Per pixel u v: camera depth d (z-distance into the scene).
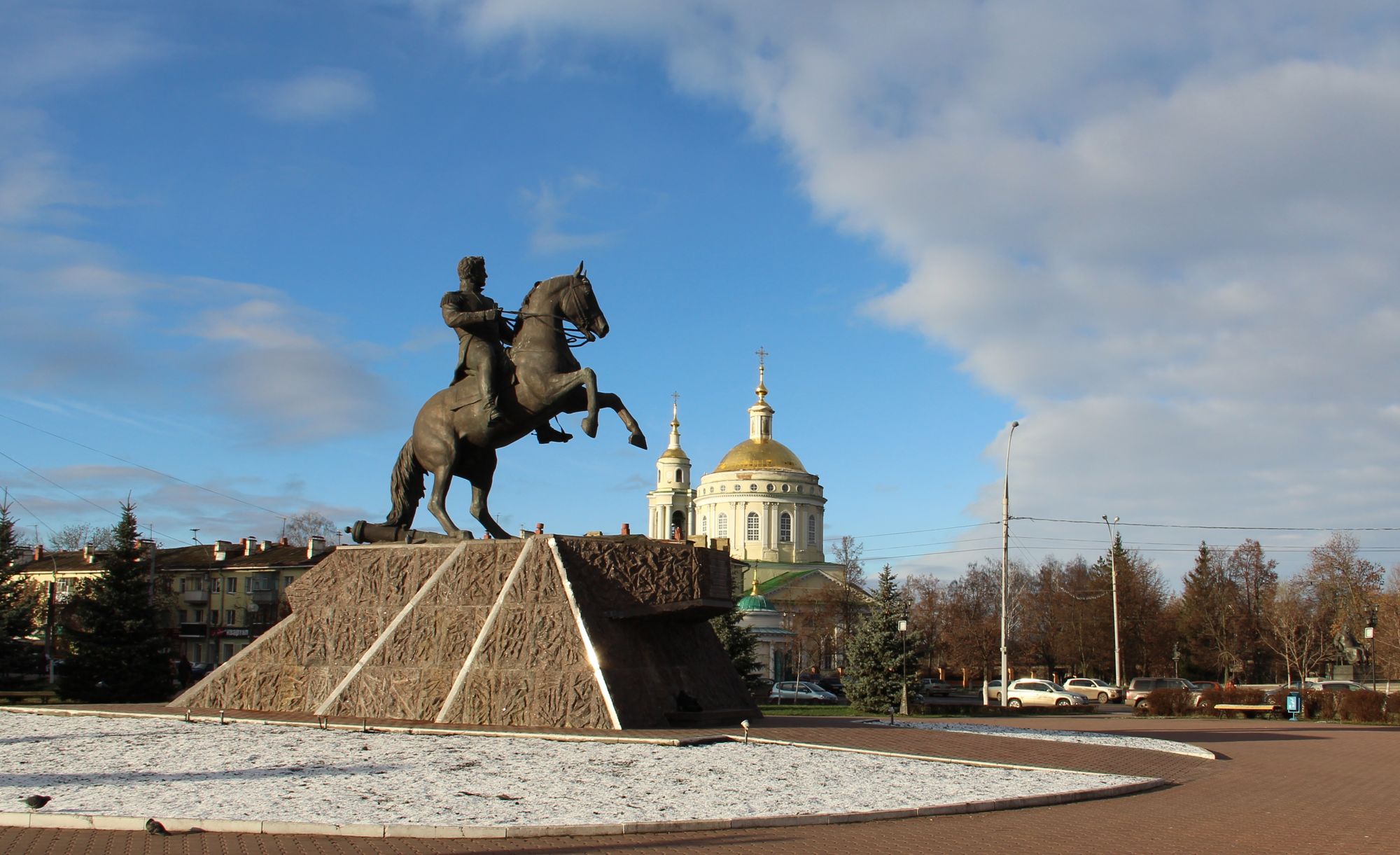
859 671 45.75
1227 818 13.49
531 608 18.31
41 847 9.98
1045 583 95.44
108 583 43.91
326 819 11.13
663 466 118.50
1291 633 75.06
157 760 14.54
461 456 20.22
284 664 19.58
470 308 19.66
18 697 42.31
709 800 12.70
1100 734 24.19
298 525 102.12
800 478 111.00
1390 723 34.53
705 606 19.05
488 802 12.14
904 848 10.86
